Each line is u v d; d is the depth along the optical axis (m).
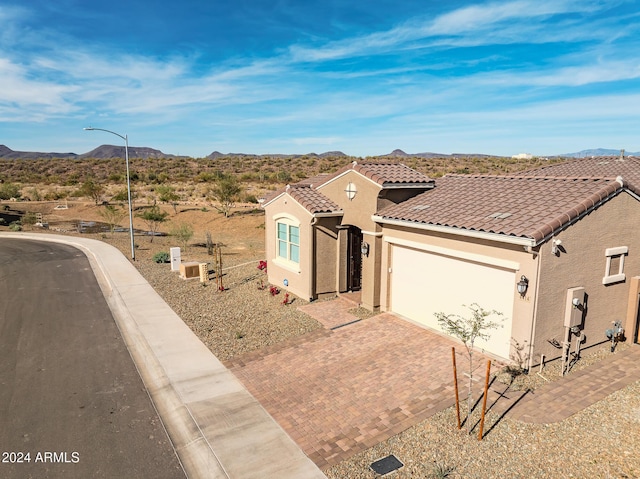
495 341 10.42
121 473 7.00
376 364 10.39
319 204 15.13
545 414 8.13
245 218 36.19
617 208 10.58
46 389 9.77
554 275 9.57
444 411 8.34
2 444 7.75
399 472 6.69
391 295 13.66
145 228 37.44
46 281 19.89
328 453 7.22
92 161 104.69
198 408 8.72
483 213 11.01
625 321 11.52
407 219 12.15
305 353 11.15
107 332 13.37
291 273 16.33
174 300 16.19
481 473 6.61
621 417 8.02
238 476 6.74
